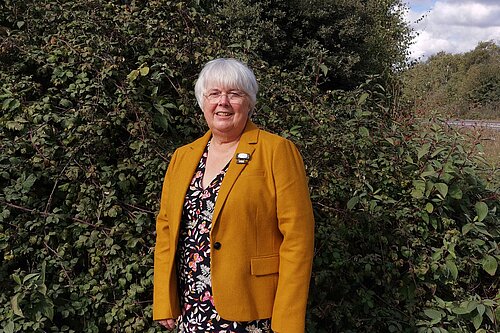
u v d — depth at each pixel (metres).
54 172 2.93
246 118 2.11
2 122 2.92
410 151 3.71
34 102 3.01
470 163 3.66
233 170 2.00
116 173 3.04
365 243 3.35
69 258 2.86
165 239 2.25
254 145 2.05
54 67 3.14
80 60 3.16
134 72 3.05
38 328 2.59
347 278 3.29
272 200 1.98
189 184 2.11
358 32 12.65
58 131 2.99
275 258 2.00
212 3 5.02
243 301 1.94
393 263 3.29
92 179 2.93
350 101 4.05
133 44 3.42
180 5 3.61
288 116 3.61
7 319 2.58
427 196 3.37
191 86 3.45
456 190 3.47
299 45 12.47
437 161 3.46
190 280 2.05
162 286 2.16
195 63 3.45
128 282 2.92
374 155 3.69
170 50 3.40
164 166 2.97
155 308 2.15
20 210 2.85
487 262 3.35
